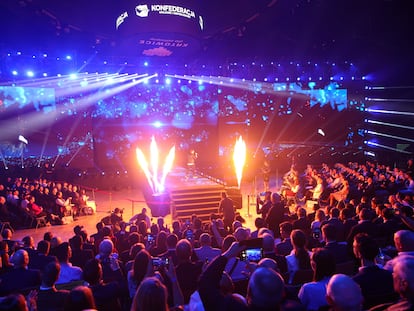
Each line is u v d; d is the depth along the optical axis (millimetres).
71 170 24797
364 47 23094
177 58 22609
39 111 25328
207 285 2676
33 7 16000
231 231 10102
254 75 24141
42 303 4398
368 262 4199
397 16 19250
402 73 22391
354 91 26266
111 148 26766
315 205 15516
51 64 21016
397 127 24578
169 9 12297
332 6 18547
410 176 16328
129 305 4984
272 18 19688
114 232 10367
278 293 2275
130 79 25422
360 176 17516
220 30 18828
